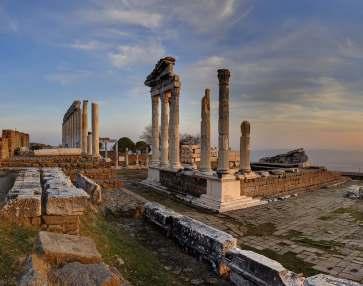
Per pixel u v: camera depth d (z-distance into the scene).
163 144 24.64
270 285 6.12
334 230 12.60
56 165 21.64
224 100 17.38
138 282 6.11
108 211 13.06
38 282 3.95
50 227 6.78
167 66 23.48
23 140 40.88
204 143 19.42
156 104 27.11
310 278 5.78
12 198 6.97
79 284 4.17
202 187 18.19
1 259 4.87
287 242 10.98
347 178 34.19
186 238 9.07
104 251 6.79
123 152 58.94
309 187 25.70
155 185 23.67
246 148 20.53
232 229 12.66
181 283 6.88
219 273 7.42
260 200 18.58
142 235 10.45
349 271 8.34
